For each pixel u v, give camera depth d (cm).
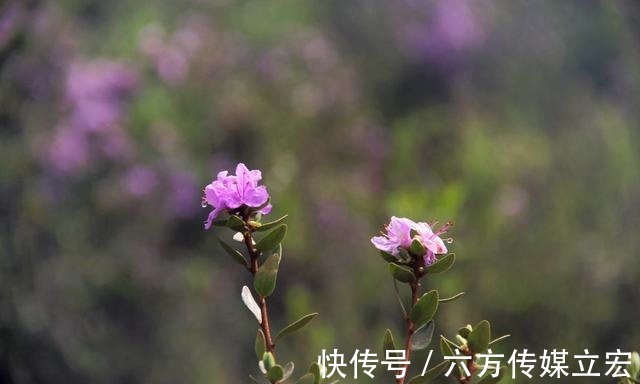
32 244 760
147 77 1038
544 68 1190
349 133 1019
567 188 948
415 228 250
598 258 823
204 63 1051
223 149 999
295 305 755
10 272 709
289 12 1131
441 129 1045
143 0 1113
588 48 1198
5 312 676
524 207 901
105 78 1007
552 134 1101
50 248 826
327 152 999
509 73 1180
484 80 1174
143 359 834
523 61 1190
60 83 948
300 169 966
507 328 768
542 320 773
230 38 1091
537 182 954
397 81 1143
